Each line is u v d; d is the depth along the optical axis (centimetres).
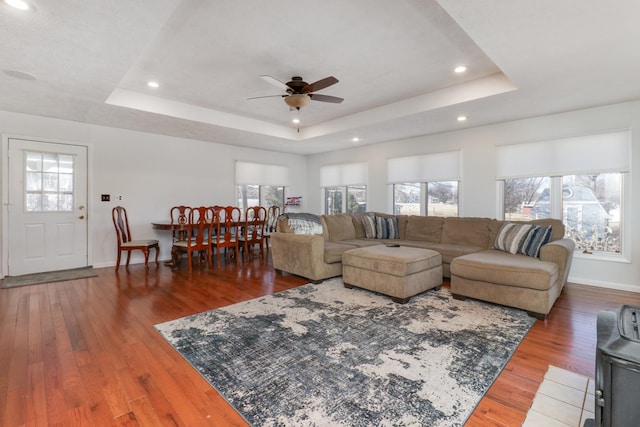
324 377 184
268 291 360
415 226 507
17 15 192
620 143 366
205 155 597
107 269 468
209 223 492
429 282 351
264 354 212
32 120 422
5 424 145
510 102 362
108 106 379
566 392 170
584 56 248
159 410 156
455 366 196
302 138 584
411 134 534
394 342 229
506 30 210
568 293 354
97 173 477
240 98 412
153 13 193
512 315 284
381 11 222
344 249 423
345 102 428
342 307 305
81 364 199
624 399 111
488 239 424
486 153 471
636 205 359
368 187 635
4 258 411
